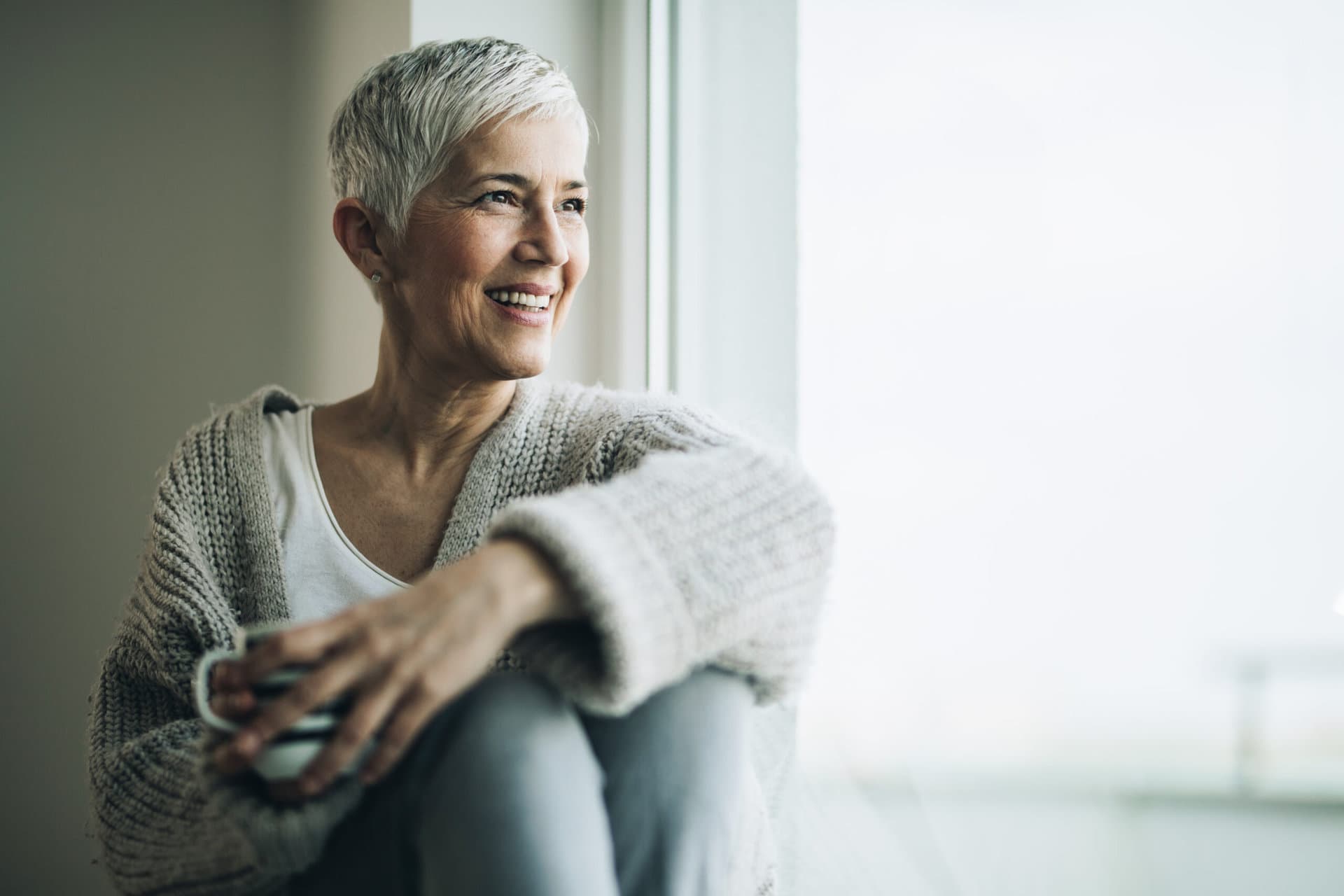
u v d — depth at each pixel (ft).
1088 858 3.69
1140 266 3.61
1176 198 3.51
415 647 2.29
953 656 4.20
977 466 4.15
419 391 3.90
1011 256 4.06
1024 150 4.01
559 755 2.39
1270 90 3.26
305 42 6.35
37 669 6.30
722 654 2.73
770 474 2.87
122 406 6.35
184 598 3.68
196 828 2.87
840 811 4.57
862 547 4.62
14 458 6.37
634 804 2.62
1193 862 3.36
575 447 3.73
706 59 5.64
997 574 4.06
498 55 3.76
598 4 5.94
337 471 4.00
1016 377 4.02
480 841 2.30
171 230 6.40
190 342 6.37
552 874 2.28
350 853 2.54
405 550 3.89
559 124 3.82
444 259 3.75
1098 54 3.76
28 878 6.26
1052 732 3.83
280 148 6.34
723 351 5.48
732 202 5.45
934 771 4.24
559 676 2.48
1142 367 3.59
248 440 3.97
